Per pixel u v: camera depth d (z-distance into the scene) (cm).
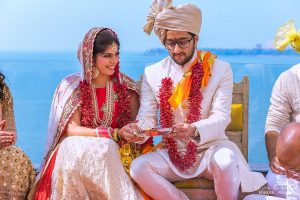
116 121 432
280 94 430
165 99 418
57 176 400
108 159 395
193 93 414
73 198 396
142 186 399
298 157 392
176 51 409
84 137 404
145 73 432
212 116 410
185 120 416
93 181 394
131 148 423
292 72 429
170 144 410
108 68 422
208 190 407
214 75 419
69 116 422
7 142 403
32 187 415
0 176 402
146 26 430
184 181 409
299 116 425
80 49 427
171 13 406
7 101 435
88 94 426
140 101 436
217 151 398
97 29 425
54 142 428
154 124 426
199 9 412
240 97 466
